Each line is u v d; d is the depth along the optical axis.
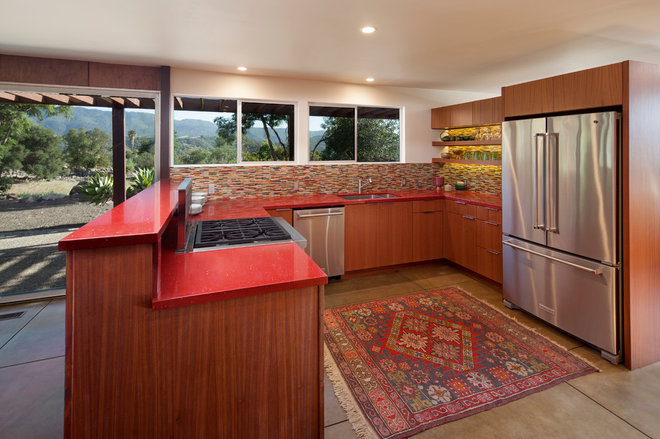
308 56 3.36
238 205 3.66
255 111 4.26
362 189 4.81
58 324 3.10
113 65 3.52
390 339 2.74
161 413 1.25
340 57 3.41
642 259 2.37
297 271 1.50
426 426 1.84
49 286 3.77
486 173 4.59
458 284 3.99
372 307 3.36
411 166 5.10
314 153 4.61
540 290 2.93
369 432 1.80
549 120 2.75
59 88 3.40
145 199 2.05
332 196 4.46
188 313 1.25
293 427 1.43
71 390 1.17
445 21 2.55
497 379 2.23
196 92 3.87
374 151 4.95
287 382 1.40
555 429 1.81
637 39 2.94
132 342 1.20
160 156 3.79
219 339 1.30
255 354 1.35
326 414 1.95
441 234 4.62
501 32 2.77
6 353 2.62
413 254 4.48
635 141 2.30
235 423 1.34
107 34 2.73
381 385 2.18
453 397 2.06
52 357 2.57
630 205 2.31
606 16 2.48
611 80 2.34
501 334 2.81
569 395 2.08
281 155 4.43
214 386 1.30
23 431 1.84
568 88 2.63
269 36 2.81
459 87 4.91
